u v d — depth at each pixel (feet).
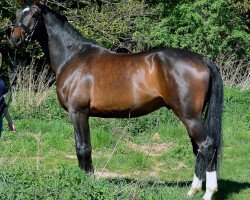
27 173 20.75
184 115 23.15
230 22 68.69
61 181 19.80
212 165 22.89
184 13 66.90
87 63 24.62
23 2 25.54
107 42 58.70
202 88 23.03
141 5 59.82
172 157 33.22
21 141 34.04
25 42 25.25
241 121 43.06
